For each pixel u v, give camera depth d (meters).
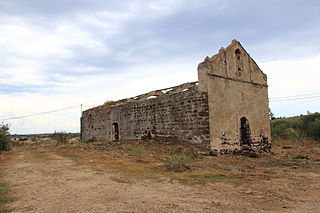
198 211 5.11
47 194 6.59
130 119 21.92
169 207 5.36
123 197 6.15
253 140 17.78
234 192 6.61
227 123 15.92
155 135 18.97
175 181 7.91
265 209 5.25
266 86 19.94
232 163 11.95
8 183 8.08
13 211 5.27
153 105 19.33
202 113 15.12
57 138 34.12
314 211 5.11
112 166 10.82
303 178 8.55
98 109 27.31
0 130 23.03
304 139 25.41
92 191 6.78
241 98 17.34
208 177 8.52
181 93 16.77
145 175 8.84
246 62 18.44
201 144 15.08
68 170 10.25
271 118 47.44
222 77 16.09
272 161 12.87
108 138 25.17
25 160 14.66
